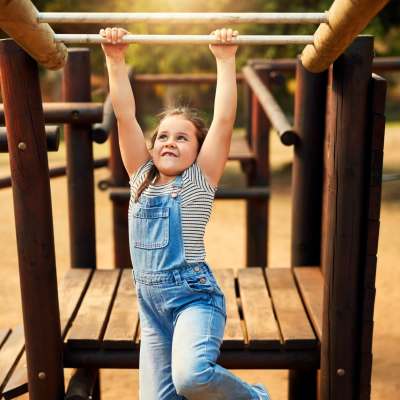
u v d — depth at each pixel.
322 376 2.80
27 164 2.55
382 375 4.36
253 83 5.65
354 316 2.73
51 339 2.71
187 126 2.47
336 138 2.61
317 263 3.97
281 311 3.15
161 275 2.37
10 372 2.92
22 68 2.48
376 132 2.57
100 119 3.56
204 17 2.18
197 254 2.38
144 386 2.49
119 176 5.38
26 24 2.07
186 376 2.22
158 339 2.46
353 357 2.76
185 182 2.41
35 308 2.68
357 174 2.61
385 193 9.12
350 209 2.64
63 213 8.39
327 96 3.78
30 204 2.59
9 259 6.79
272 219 8.09
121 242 5.36
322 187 3.90
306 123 3.93
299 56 3.97
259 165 5.89
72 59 4.23
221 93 2.39
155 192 2.42
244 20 2.18
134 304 3.24
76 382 2.88
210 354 2.26
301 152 3.95
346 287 2.70
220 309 2.38
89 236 4.05
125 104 2.47
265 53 11.49
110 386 4.32
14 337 3.22
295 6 11.23
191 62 12.16
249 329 2.95
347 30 2.09
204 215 2.43
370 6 1.92
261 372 4.54
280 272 3.72
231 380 2.30
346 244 2.67
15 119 2.52
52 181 9.95
